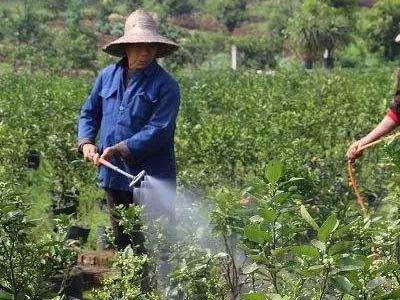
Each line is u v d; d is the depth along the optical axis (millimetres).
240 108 16531
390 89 22078
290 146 9938
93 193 9781
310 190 7414
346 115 14742
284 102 15938
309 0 56875
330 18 56062
